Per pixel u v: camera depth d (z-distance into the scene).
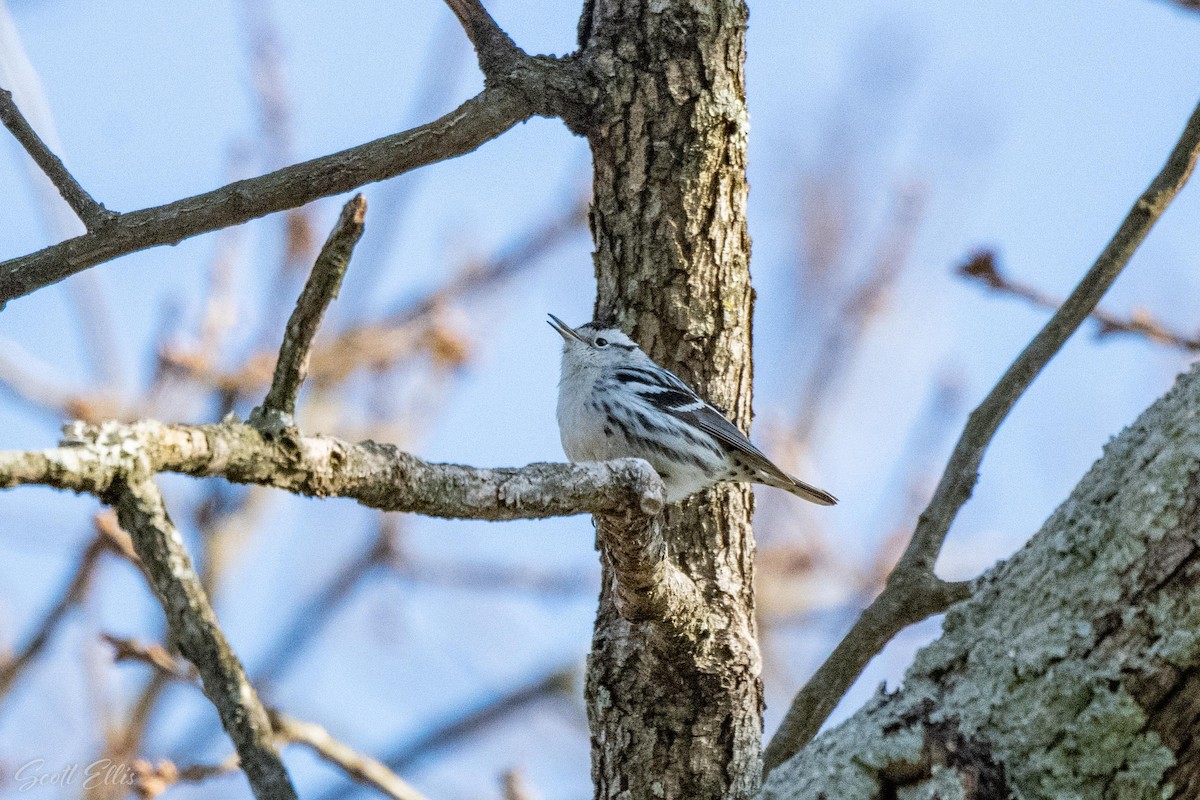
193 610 5.90
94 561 14.06
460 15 11.21
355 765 12.09
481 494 7.70
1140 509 7.29
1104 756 7.20
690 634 10.26
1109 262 10.64
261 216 9.90
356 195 6.40
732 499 11.36
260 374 15.55
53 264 9.47
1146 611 7.18
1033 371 10.74
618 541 9.01
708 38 11.39
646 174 11.28
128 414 14.92
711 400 11.38
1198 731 7.07
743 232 11.59
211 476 6.42
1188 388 7.51
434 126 10.42
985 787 7.29
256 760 5.83
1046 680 7.36
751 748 10.46
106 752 14.52
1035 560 7.73
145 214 9.59
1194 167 10.69
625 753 10.45
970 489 10.70
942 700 7.68
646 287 11.38
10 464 5.47
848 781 7.57
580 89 11.17
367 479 7.05
